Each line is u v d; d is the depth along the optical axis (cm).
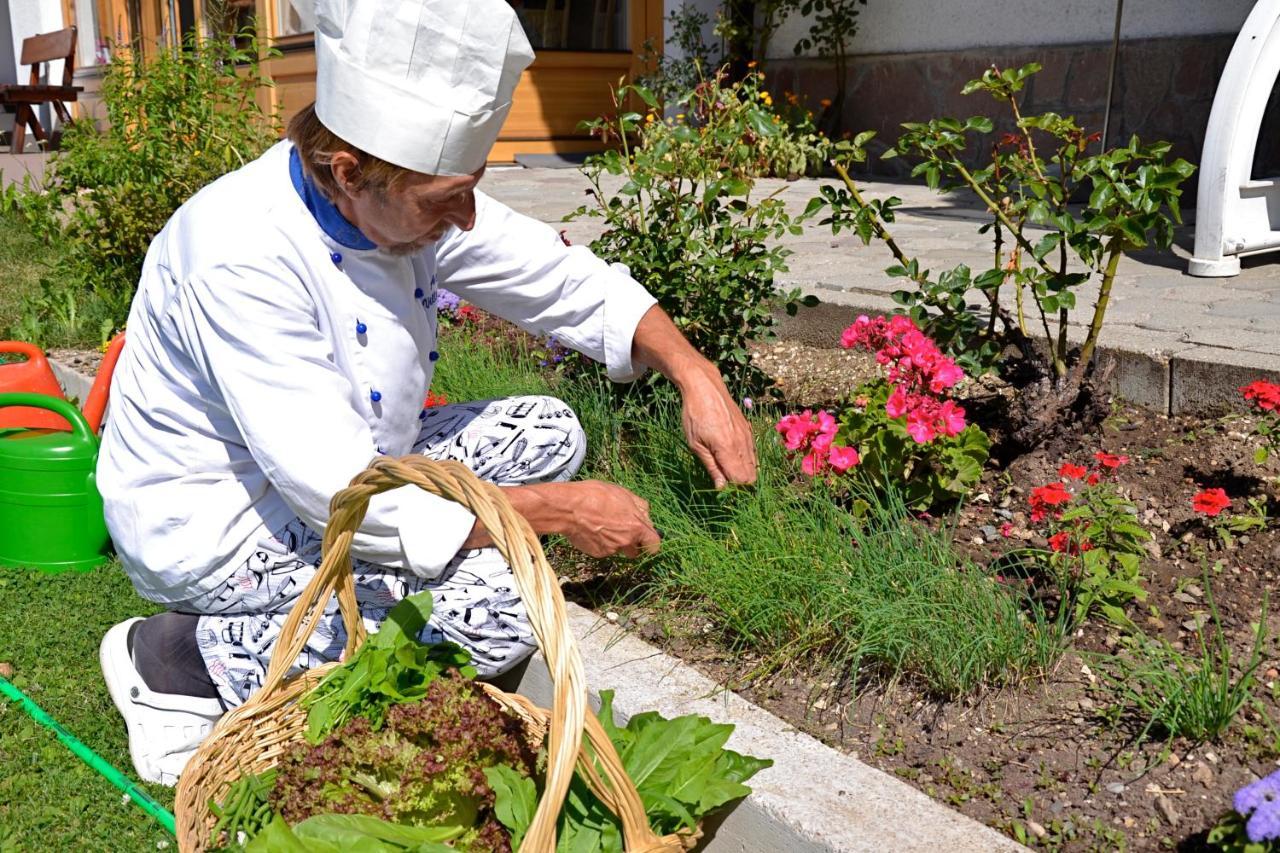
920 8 860
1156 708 217
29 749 257
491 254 266
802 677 243
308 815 198
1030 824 199
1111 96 664
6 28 1502
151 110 544
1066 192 296
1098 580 244
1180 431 318
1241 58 435
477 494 181
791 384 390
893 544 257
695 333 351
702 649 257
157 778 247
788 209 684
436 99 202
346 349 231
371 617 246
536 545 176
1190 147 707
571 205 717
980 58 821
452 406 285
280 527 238
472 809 201
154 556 237
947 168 316
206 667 246
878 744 222
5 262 671
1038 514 257
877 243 562
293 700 224
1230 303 403
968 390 355
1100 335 357
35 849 226
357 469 218
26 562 341
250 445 218
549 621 171
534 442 271
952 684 231
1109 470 291
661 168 350
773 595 254
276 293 218
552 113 1030
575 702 170
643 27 1054
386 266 232
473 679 228
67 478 335
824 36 927
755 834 206
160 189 536
